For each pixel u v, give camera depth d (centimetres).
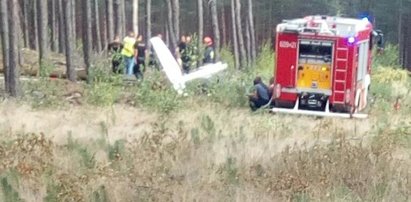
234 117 2248
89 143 1605
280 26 2552
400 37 6850
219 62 3438
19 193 1172
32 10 5225
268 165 1434
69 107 2386
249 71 3681
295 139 1819
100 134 1786
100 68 2766
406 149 1655
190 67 3334
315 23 2534
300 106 2552
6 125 1888
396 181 1308
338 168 1357
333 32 2514
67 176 1246
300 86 2547
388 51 4000
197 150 1534
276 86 2556
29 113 2212
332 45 2519
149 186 1227
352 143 1755
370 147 1554
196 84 2798
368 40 2722
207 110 2347
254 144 1672
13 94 2527
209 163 1441
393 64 3984
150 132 1805
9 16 2562
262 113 2461
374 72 3566
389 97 3048
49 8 5350
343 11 6838
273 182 1266
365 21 2711
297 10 7088
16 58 2544
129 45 3030
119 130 1914
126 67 3019
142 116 2211
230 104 2642
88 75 2748
